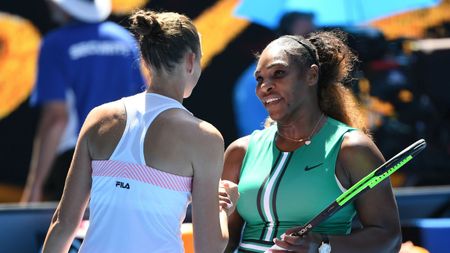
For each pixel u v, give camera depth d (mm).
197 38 10047
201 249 9781
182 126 9688
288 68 10789
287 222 10719
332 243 10172
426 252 14594
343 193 9875
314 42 11406
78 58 21047
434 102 24969
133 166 9641
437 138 24969
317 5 23469
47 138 21188
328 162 10531
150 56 9906
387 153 24688
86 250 9766
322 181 10492
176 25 9914
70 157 21453
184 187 9719
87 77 21062
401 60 24984
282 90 10797
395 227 10500
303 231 10031
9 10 24422
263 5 23875
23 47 24453
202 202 9727
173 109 9828
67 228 10070
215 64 24734
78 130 21312
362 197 10531
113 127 9867
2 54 24359
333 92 11320
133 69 21422
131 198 9602
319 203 10484
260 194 10828
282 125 11031
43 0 24500
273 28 24203
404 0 23703
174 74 9930
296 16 23422
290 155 10812
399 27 25156
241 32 24781
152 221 9570
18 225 15695
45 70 21078
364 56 24594
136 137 9711
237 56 24781
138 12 10117
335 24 23375
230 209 10523
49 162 21375
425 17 25734
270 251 10250
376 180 9750
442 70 25062
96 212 9797
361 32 24469
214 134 9812
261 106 24438
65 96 21109
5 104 24266
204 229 9742
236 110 24672
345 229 10805
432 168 24844
